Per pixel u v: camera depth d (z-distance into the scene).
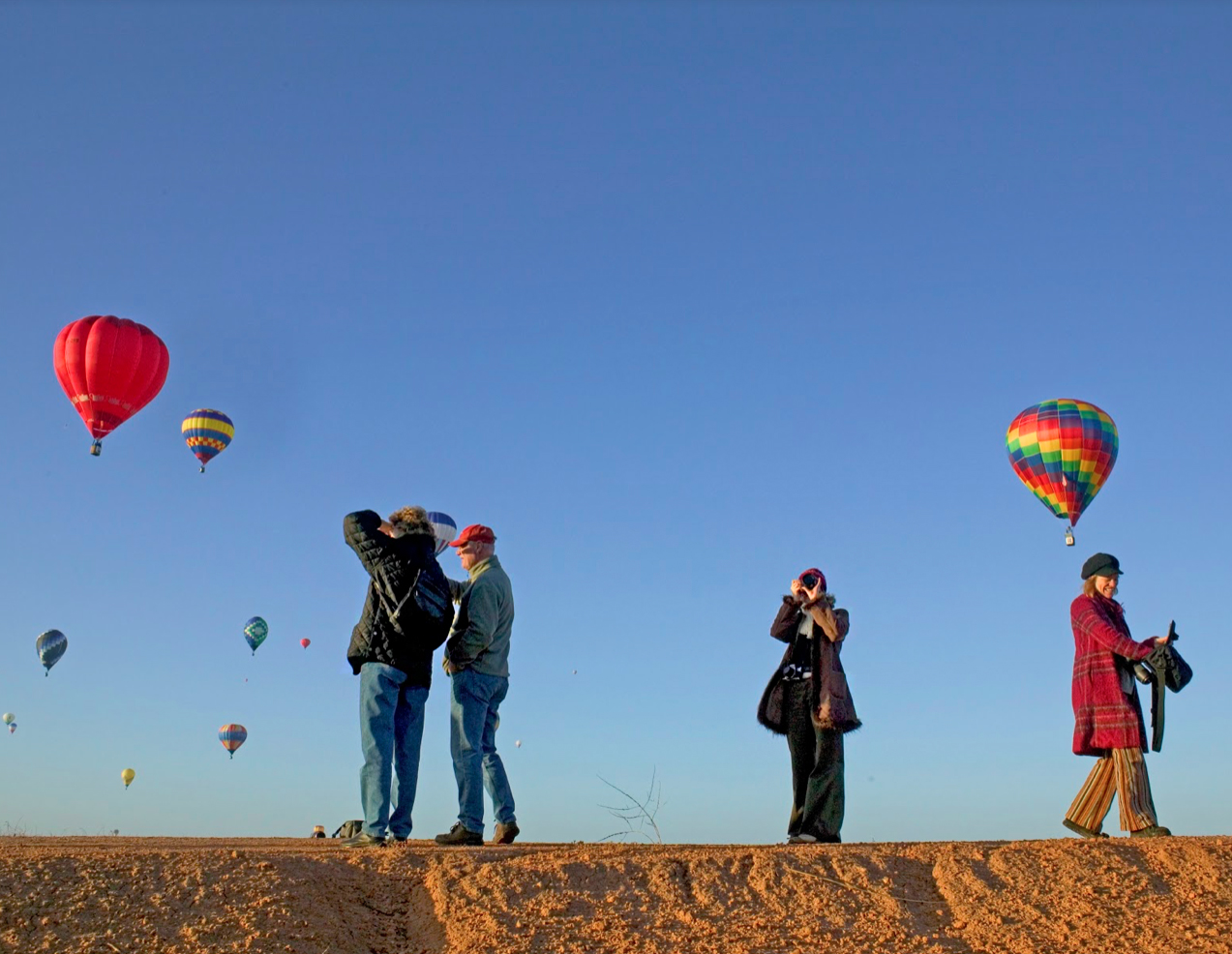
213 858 6.81
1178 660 8.31
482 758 9.02
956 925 6.74
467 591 9.08
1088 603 8.73
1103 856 7.49
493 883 6.83
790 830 9.08
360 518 8.34
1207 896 7.07
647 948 6.29
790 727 9.18
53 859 6.58
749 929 6.53
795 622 9.23
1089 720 8.56
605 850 7.94
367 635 8.19
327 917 6.40
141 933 5.98
